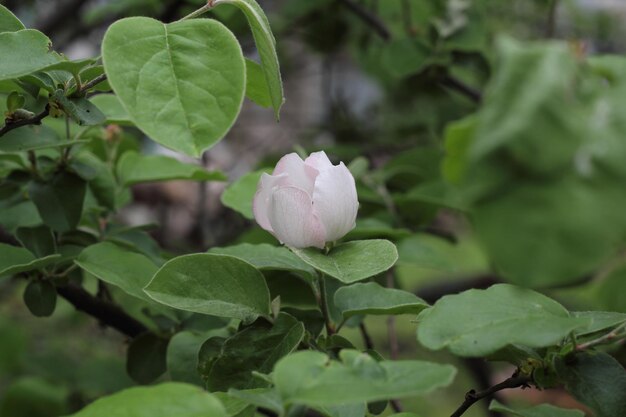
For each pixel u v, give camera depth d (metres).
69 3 1.27
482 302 0.63
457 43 1.03
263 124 1.74
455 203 0.88
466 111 1.35
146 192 1.32
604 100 0.57
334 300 0.69
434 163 1.00
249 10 0.65
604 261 0.56
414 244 0.83
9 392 1.08
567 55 0.57
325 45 1.42
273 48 0.65
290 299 0.76
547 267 0.57
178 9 1.11
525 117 0.56
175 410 0.60
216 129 0.62
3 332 1.13
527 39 1.45
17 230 0.75
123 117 0.76
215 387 0.67
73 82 0.68
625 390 0.64
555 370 0.64
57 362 1.12
